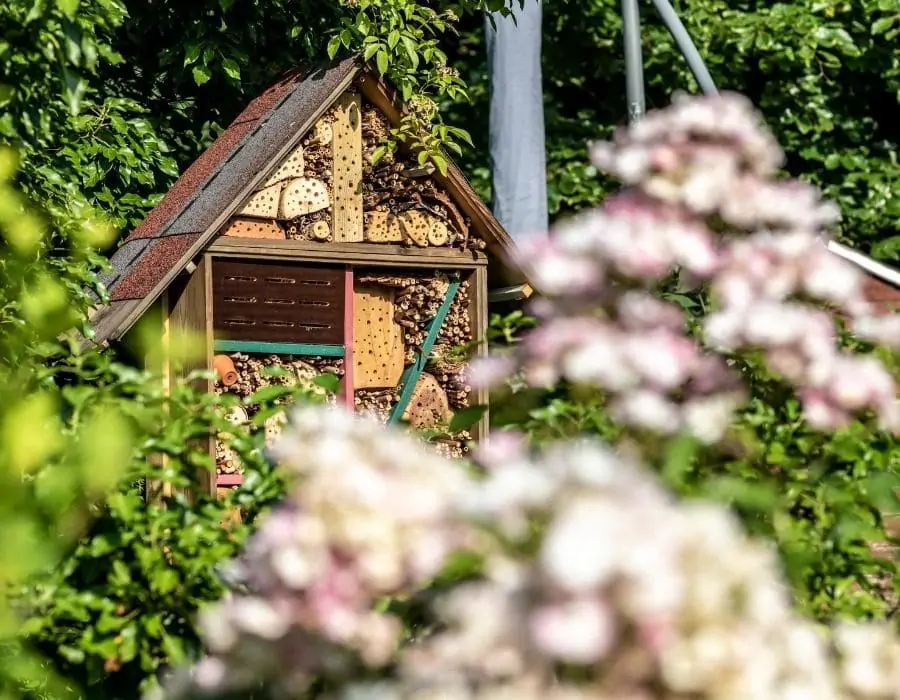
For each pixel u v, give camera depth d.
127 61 12.08
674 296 3.83
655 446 3.53
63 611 3.62
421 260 8.80
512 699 2.46
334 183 8.55
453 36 15.95
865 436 3.95
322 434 3.01
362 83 8.59
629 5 10.37
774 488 3.76
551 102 16.11
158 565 3.63
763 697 2.42
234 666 3.13
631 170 3.70
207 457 3.78
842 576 3.81
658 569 2.31
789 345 3.58
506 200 11.70
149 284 8.04
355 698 2.81
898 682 3.07
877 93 16.30
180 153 12.28
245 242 8.24
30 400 3.57
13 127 5.14
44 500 3.27
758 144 3.78
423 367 8.98
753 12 16.33
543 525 2.58
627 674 2.39
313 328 8.56
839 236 15.27
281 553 2.87
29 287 4.46
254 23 11.77
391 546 2.83
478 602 2.54
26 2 4.54
